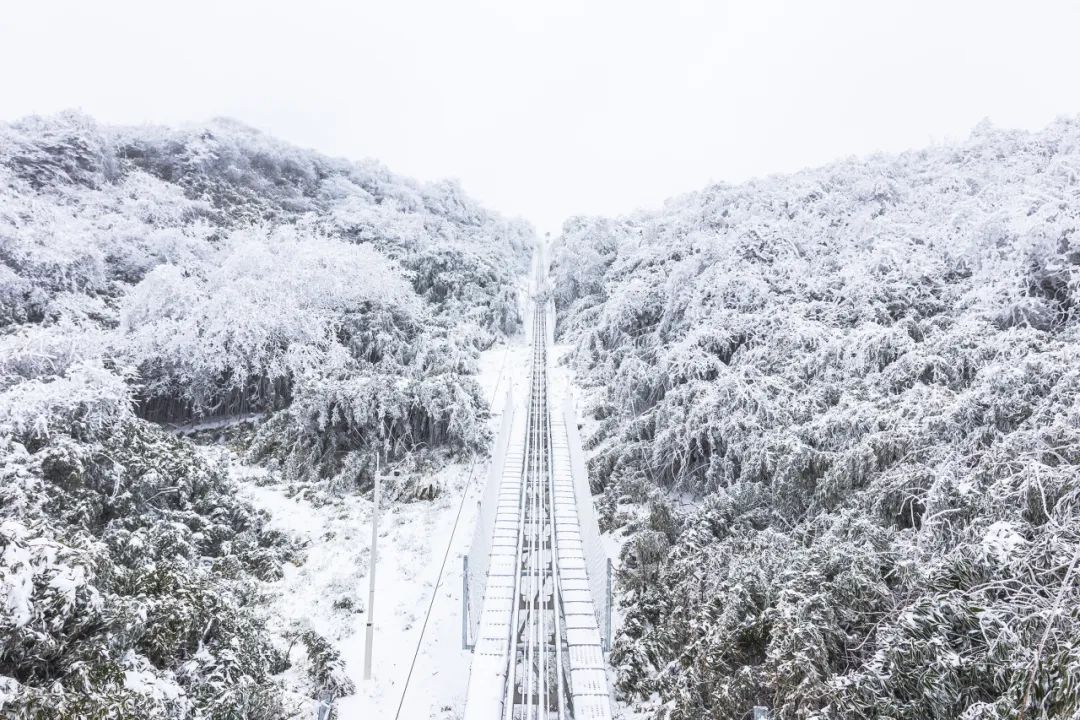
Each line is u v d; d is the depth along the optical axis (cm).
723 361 2698
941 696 782
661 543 1916
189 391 3011
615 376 3288
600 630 1557
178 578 1317
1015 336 1764
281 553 2017
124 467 1858
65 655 934
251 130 7869
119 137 6312
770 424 2011
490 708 1270
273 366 3069
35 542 1020
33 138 4888
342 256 3919
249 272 3556
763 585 1252
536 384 3794
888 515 1362
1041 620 791
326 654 1500
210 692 1105
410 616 1723
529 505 2219
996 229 2420
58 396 1855
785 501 1725
